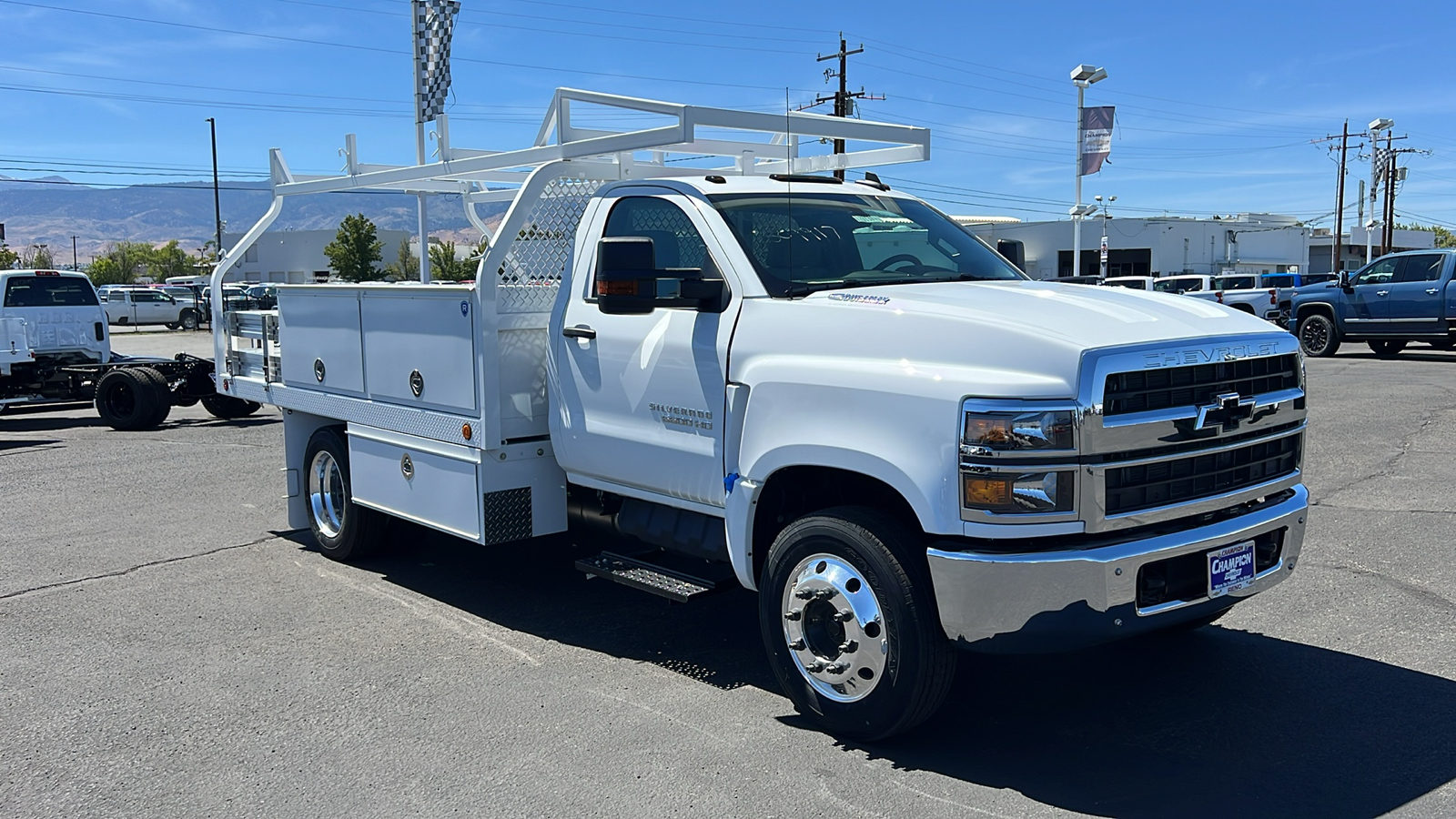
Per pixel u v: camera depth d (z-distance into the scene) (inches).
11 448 505.0
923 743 164.1
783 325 170.9
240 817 145.1
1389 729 165.9
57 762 163.8
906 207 216.2
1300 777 150.6
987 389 143.4
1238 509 162.2
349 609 240.8
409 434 238.7
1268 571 165.6
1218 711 174.2
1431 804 142.0
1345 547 272.1
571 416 210.5
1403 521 297.3
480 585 258.5
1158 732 166.9
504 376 215.6
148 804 149.6
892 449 151.8
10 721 180.1
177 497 374.0
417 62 299.3
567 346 209.9
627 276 176.1
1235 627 214.8
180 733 173.8
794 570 167.3
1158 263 2331.4
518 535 221.6
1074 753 160.1
